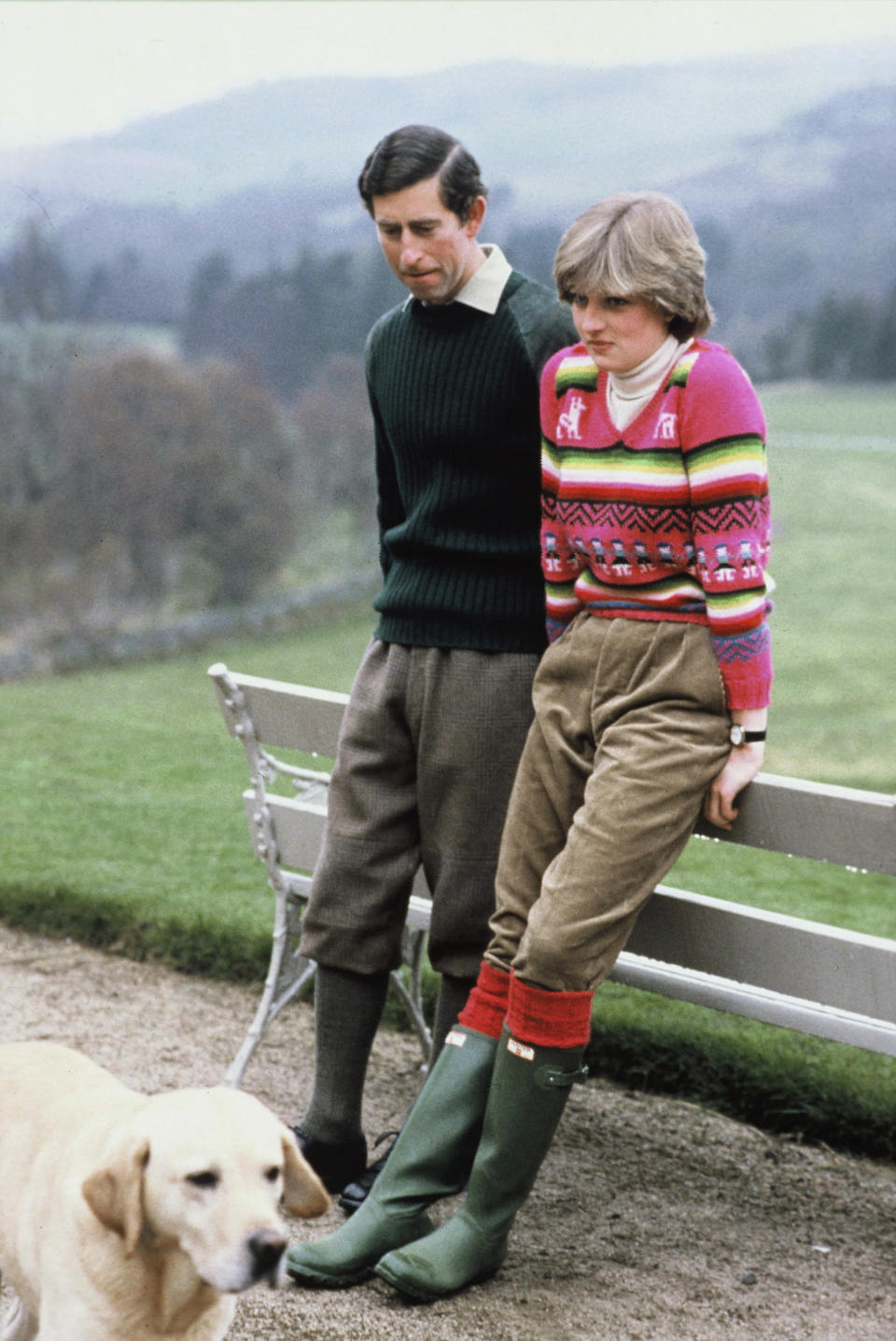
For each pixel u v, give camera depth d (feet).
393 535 8.69
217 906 14.05
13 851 16.26
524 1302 7.59
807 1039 11.32
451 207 8.00
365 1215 7.82
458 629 8.38
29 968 12.75
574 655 7.76
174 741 26.30
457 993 8.69
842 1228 8.67
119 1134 5.74
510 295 8.25
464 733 8.34
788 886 17.01
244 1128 5.67
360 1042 8.82
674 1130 10.01
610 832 7.20
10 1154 6.37
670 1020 11.35
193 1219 5.53
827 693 43.62
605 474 7.41
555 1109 7.55
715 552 7.13
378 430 9.05
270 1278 5.46
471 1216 7.68
